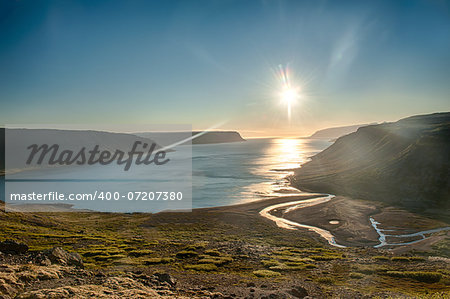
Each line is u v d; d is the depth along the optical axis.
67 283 14.15
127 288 14.50
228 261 29.19
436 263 29.69
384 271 25.91
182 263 27.61
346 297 17.20
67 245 35.06
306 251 38.03
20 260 17.61
